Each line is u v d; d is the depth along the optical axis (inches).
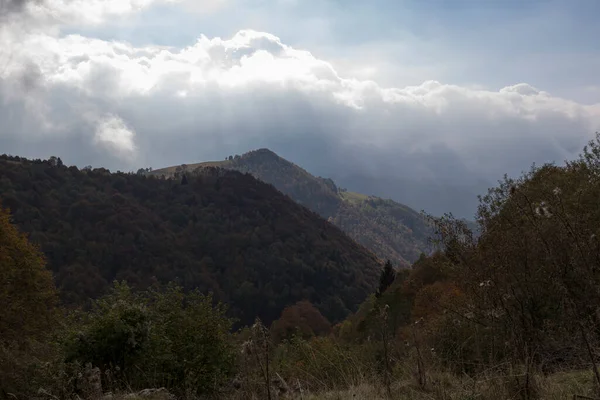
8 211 1163.3
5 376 301.9
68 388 236.4
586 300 128.7
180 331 342.6
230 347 327.9
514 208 177.0
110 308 308.5
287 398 176.7
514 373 140.7
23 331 919.0
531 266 156.3
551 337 153.5
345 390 179.8
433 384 162.7
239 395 178.9
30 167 6540.4
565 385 135.9
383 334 184.7
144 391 223.5
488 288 169.3
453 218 205.9
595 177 304.7
